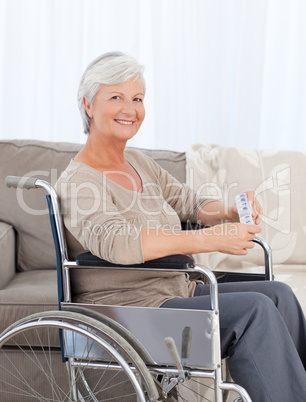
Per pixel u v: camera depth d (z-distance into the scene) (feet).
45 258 9.35
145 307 6.08
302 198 9.59
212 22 11.24
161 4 11.10
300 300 7.97
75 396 6.51
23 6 11.23
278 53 11.41
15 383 8.02
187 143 11.48
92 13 11.28
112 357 6.26
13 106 11.44
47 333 7.79
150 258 5.99
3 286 8.46
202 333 5.91
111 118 6.63
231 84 11.51
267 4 11.10
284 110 11.57
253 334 6.03
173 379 6.05
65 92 11.40
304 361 6.69
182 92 11.35
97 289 6.58
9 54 11.28
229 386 5.87
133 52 11.32
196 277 7.52
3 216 9.30
